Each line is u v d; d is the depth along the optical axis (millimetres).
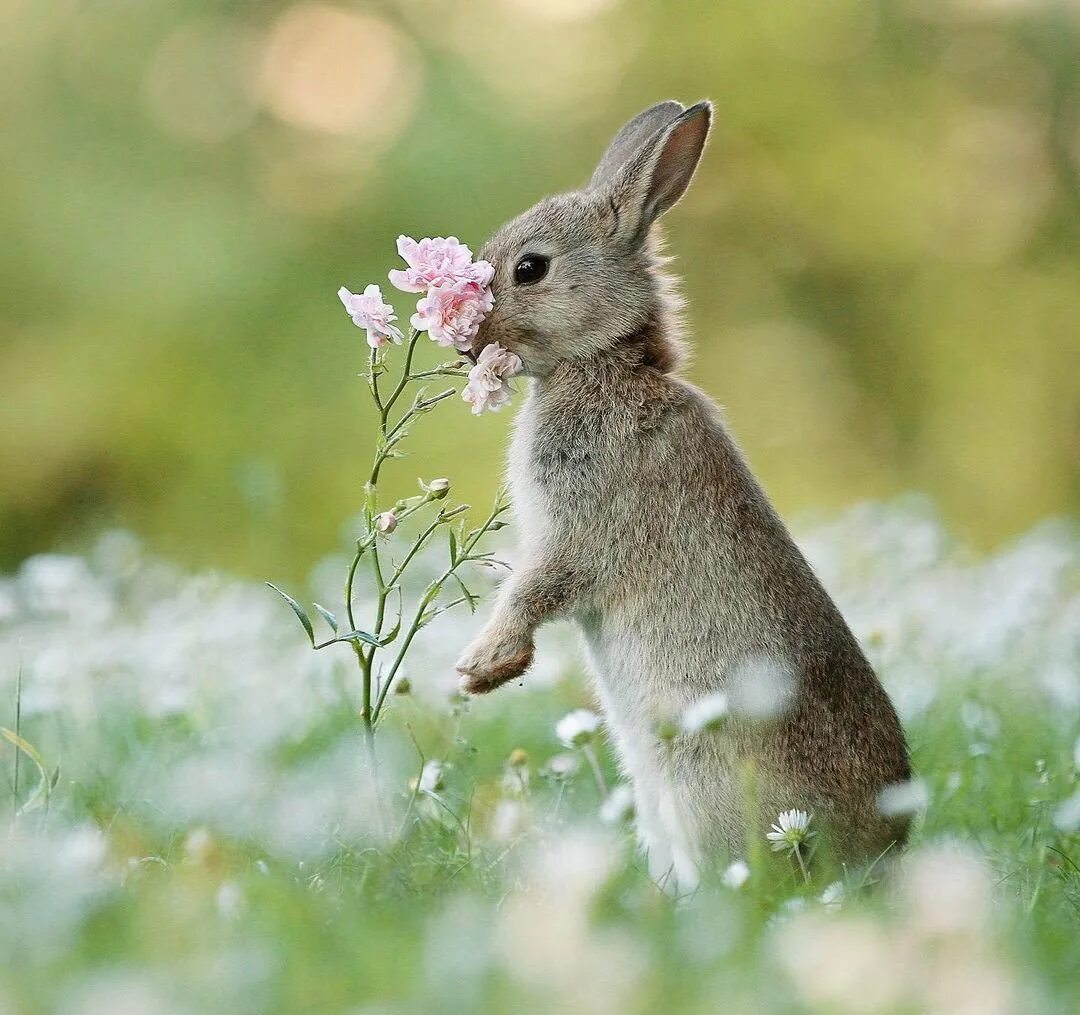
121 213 26406
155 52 27266
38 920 5402
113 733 10000
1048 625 12969
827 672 7789
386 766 8031
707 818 7688
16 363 26297
